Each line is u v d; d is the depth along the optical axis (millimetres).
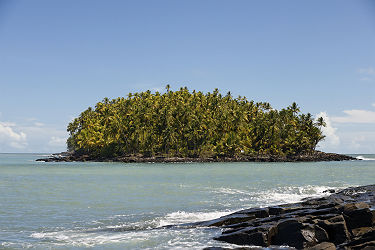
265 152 149250
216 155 139500
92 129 150250
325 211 18391
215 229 17812
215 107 152875
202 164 114062
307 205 22375
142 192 36375
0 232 18625
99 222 21297
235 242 15539
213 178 55438
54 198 31953
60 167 97125
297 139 152250
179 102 147125
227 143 137750
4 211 25109
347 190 32000
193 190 37938
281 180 51156
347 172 71375
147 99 153750
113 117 146125
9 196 33438
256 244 15055
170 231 17922
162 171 76125
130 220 21828
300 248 14453
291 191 36719
